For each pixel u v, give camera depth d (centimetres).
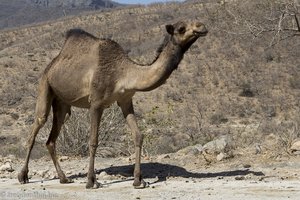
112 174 1512
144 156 1777
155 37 8556
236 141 1911
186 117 5119
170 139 2791
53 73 1430
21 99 6762
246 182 1330
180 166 1577
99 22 10788
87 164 1719
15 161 1889
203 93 6128
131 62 1342
